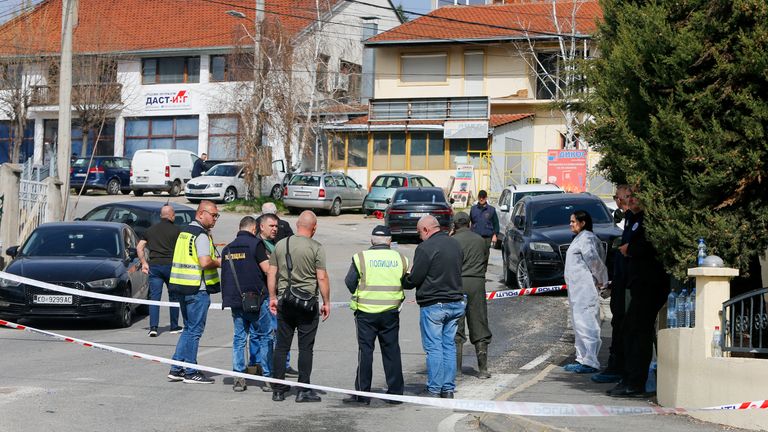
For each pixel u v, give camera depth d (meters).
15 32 93.00
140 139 95.50
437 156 82.81
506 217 53.72
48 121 96.38
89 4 101.06
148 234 27.25
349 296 36.69
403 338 27.52
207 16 97.19
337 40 93.31
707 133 15.70
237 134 79.25
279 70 77.75
